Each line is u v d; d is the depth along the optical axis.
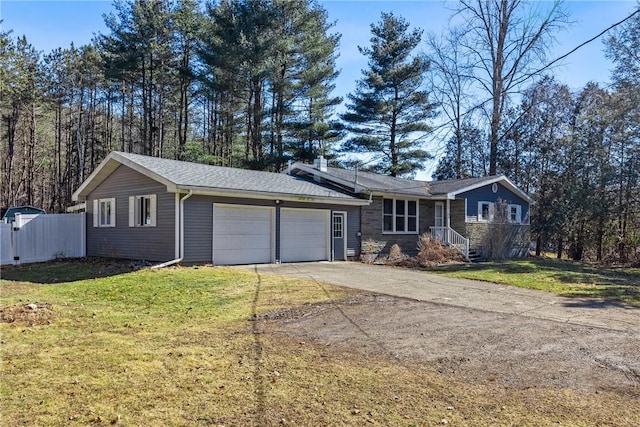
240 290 10.22
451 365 5.34
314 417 3.89
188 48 30.52
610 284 13.07
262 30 28.14
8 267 15.47
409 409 4.08
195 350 5.78
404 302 9.36
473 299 9.99
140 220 15.39
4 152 37.06
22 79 29.78
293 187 17.41
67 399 4.22
